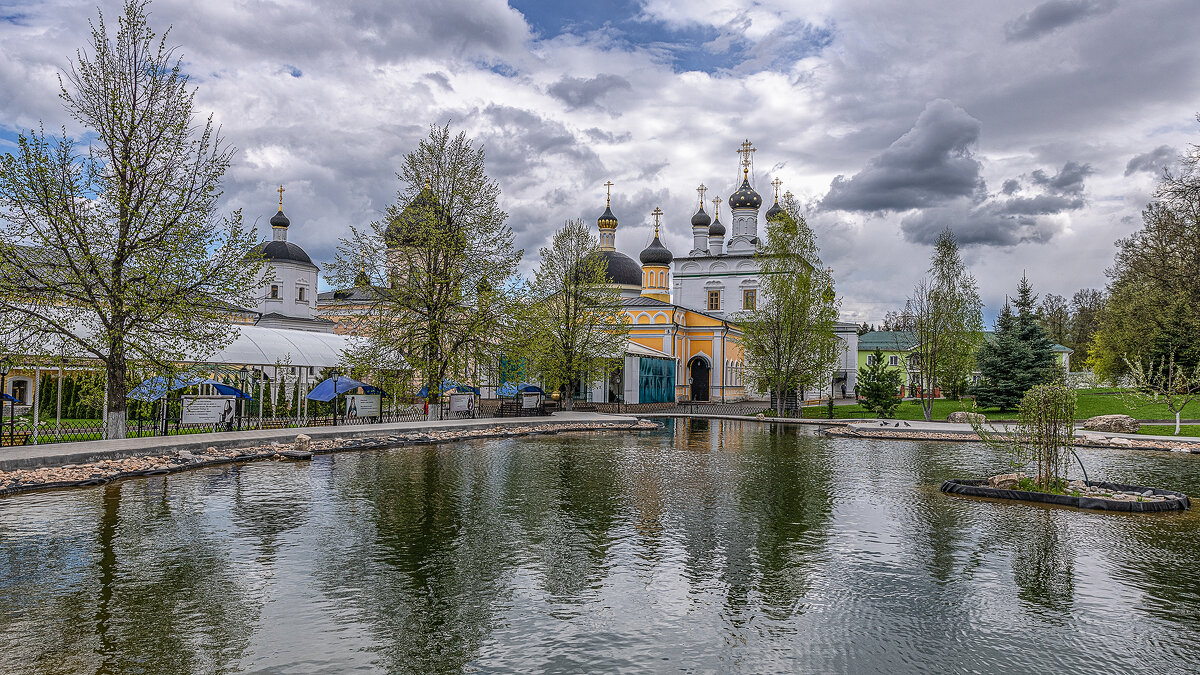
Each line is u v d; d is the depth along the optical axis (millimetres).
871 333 86750
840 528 13305
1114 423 33156
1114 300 53031
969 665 7441
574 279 44094
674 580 10117
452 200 34406
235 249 23547
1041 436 17062
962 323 45719
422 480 17891
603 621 8547
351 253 32781
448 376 35688
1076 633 8312
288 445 22703
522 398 41156
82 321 22781
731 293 67375
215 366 29641
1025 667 7402
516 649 7707
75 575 9953
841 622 8602
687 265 68875
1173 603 9336
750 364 45062
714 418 43281
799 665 7391
